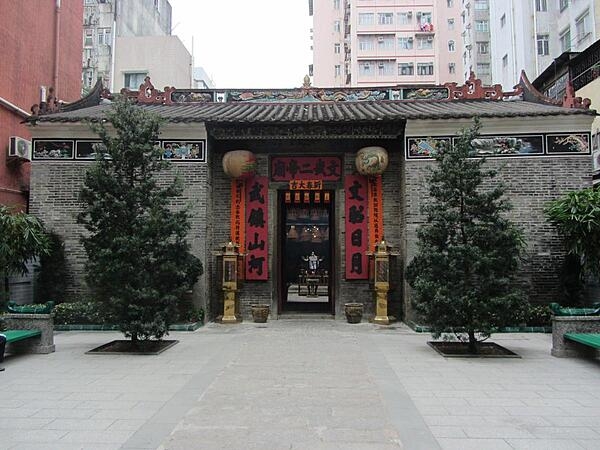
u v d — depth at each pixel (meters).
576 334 8.59
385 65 52.19
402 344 10.00
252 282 13.35
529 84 14.73
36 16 17.00
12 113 15.41
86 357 8.80
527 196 12.18
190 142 12.66
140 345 9.72
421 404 6.10
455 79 52.22
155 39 32.56
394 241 13.15
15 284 12.43
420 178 12.30
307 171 13.40
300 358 8.70
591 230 10.53
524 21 27.03
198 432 5.16
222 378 7.32
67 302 12.42
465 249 8.78
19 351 9.10
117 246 9.10
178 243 9.50
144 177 9.48
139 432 5.16
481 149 12.33
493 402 6.18
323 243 21.05
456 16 52.69
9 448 4.74
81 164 12.71
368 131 12.59
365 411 5.83
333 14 57.03
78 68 20.19
